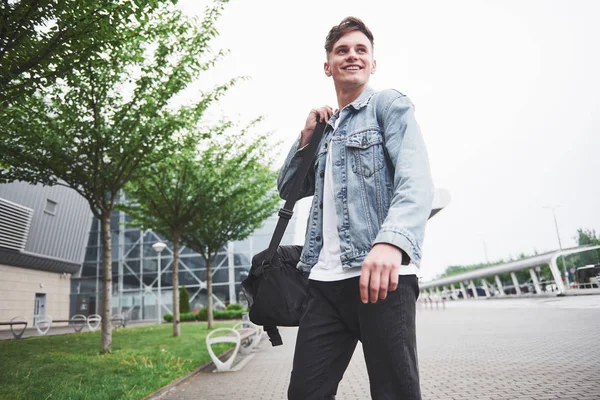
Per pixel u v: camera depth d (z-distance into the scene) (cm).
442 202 1088
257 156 1567
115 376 675
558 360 695
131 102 977
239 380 717
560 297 3459
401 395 128
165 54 955
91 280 3800
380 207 141
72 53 585
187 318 3164
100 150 998
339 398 536
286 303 161
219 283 3794
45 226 2736
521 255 8525
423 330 1539
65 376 675
